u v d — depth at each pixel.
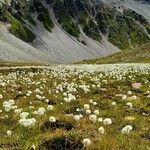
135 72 48.97
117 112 17.98
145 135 12.47
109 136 11.38
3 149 9.83
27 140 10.98
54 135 10.16
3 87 30.12
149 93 27.64
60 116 13.86
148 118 16.89
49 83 36.31
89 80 39.41
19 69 58.97
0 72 56.88
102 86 32.41
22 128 12.48
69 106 17.95
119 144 10.51
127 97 25.06
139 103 22.03
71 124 12.70
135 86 33.50
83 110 16.75
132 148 10.32
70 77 44.53
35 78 44.59
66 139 9.75
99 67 61.16
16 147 10.02
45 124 12.66
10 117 14.78
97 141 10.44
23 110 17.31
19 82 35.66
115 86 32.38
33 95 24.64
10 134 11.81
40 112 14.95
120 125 14.24
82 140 9.86
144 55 117.62
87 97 24.42
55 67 64.06
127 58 119.00
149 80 41.59
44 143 9.79
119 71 50.31
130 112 18.33
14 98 23.69
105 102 21.36
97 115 17.00
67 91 26.12
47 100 21.31
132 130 13.53
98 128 12.94
